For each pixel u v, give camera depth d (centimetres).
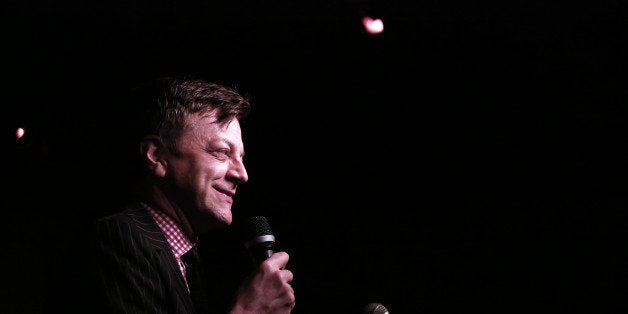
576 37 551
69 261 207
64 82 546
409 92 579
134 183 231
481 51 566
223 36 559
